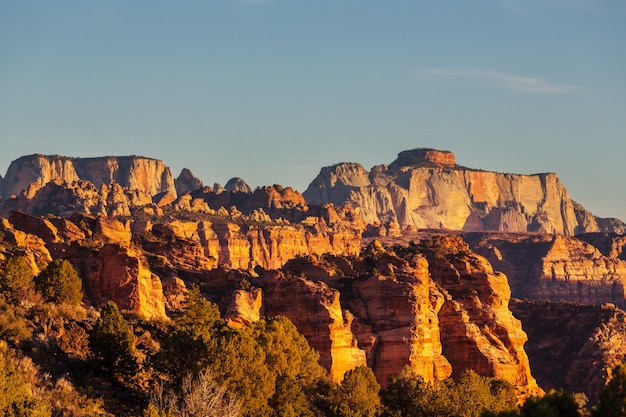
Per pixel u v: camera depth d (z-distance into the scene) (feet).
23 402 620.90
